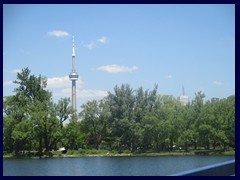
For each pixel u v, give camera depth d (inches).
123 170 1898.4
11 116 2790.4
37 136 2881.4
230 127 2940.5
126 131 3309.5
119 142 3319.4
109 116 3334.2
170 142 3260.3
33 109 2837.1
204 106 3051.2
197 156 2886.3
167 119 3228.3
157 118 3216.0
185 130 3184.1
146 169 1937.7
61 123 2984.7
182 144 3144.7
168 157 2866.6
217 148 3326.8
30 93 2923.2
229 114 2935.5
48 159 2827.3
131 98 3344.0
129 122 3267.7
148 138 3238.2
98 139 3472.0
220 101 3031.5
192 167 2043.6
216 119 2960.1
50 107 2933.1
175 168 1998.0
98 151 3260.3
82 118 3393.2
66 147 3157.0
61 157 3014.3
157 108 3341.5
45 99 2947.8
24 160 2696.9
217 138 2977.4
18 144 2903.5
